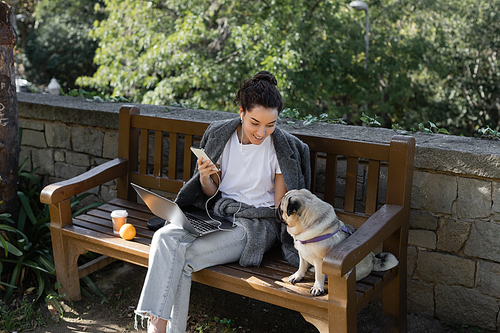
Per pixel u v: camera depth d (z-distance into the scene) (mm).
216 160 2375
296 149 2330
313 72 11656
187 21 10531
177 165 3248
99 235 2504
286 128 3137
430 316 2633
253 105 2070
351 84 12633
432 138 2730
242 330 2549
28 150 3916
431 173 2475
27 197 3426
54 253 2678
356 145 2350
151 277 2090
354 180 2418
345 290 1798
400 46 12625
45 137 3799
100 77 12195
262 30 10250
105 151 3533
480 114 14102
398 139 2223
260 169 2324
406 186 2240
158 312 2031
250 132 2162
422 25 13906
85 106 3648
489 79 14023
